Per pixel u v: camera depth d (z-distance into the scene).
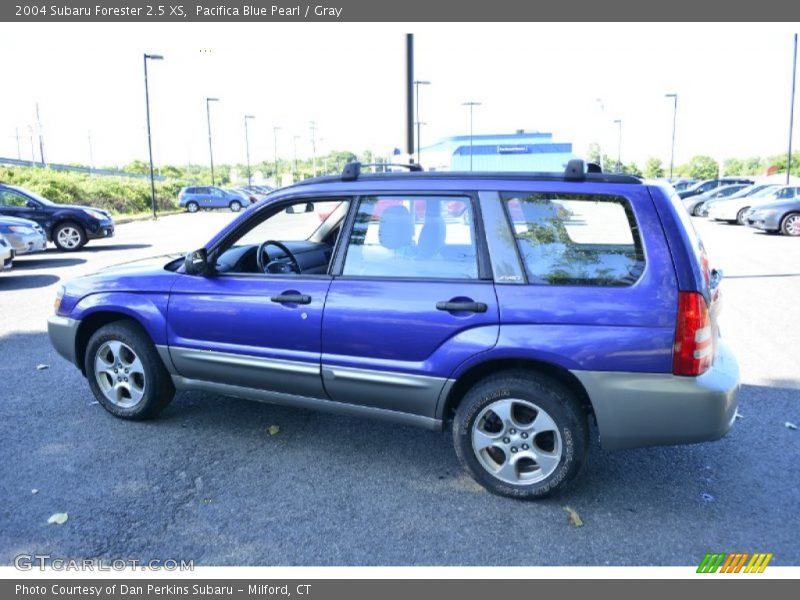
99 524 3.18
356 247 3.67
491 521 3.22
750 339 6.65
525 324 3.21
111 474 3.69
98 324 4.56
